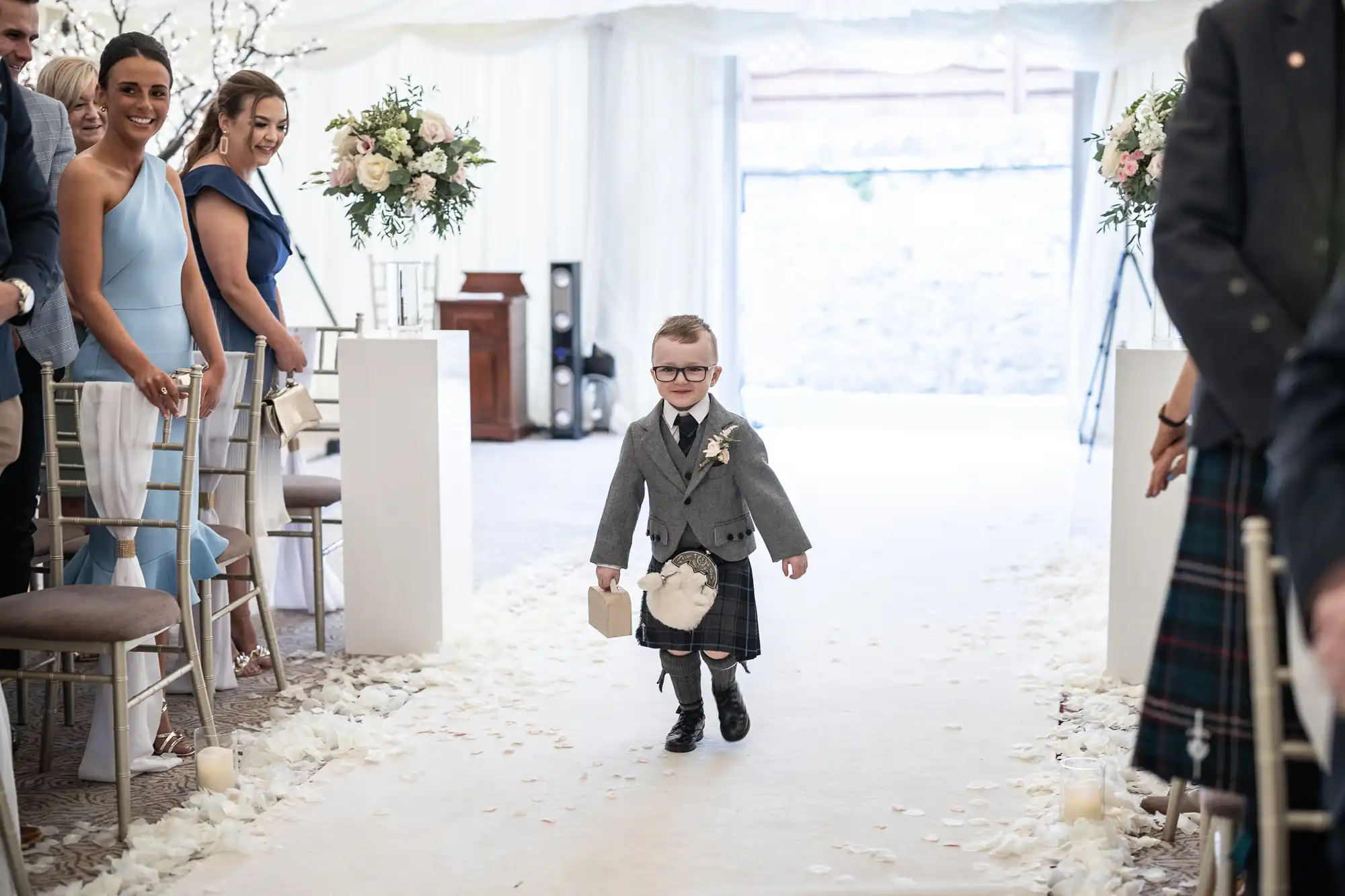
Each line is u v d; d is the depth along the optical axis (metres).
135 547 3.18
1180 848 2.66
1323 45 1.57
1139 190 3.93
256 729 3.48
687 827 2.81
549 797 2.98
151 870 2.57
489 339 8.88
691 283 9.02
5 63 2.82
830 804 2.93
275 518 3.91
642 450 3.23
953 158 9.29
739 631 3.17
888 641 4.29
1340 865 1.13
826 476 7.46
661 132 8.93
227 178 3.89
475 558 5.60
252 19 7.75
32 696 3.84
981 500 6.74
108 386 3.03
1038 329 9.40
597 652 4.17
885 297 9.56
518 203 9.14
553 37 8.70
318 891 2.52
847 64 8.52
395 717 3.53
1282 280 1.57
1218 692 1.64
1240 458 1.63
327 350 8.05
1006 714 3.54
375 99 9.05
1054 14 8.11
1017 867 2.58
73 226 3.13
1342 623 1.01
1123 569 3.69
